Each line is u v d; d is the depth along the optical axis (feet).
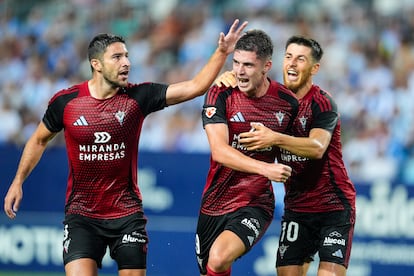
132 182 79.87
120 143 78.38
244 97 79.00
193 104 160.45
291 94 80.28
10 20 192.75
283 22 187.62
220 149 76.38
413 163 154.10
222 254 76.13
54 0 197.57
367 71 173.47
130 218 79.20
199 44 183.62
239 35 79.10
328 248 82.33
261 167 73.87
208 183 81.61
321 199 83.30
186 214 123.95
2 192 128.36
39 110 173.78
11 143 164.45
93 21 192.24
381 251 120.78
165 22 189.37
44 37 188.65
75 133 78.13
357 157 156.87
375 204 121.29
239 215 79.66
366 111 164.96
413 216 120.26
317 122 80.89
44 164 127.95
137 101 78.54
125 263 78.07
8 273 127.75
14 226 128.16
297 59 81.76
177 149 157.17
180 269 123.13
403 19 185.57
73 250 77.71
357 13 186.70
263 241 122.21
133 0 194.08
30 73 180.04
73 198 80.07
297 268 84.17
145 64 181.27
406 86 170.09
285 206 85.30
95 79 78.48
